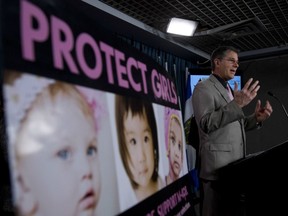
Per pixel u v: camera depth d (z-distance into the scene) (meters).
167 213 0.77
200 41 3.42
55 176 0.43
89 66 0.56
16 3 0.40
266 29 3.05
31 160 0.39
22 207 0.37
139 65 0.78
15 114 0.37
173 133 0.94
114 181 0.57
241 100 1.39
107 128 0.58
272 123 3.93
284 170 1.30
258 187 1.29
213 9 2.54
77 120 0.49
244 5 2.48
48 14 0.47
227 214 1.43
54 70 0.46
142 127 0.73
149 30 2.87
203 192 1.59
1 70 0.37
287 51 3.79
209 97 1.55
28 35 0.41
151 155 0.75
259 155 1.30
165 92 0.94
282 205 1.28
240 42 3.53
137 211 0.63
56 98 0.45
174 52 3.67
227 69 1.68
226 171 1.33
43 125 0.42
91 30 0.59
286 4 2.48
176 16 2.63
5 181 0.89
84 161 0.50
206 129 1.47
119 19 2.53
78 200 0.47
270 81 4.00
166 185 0.81
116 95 0.63
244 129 1.75
